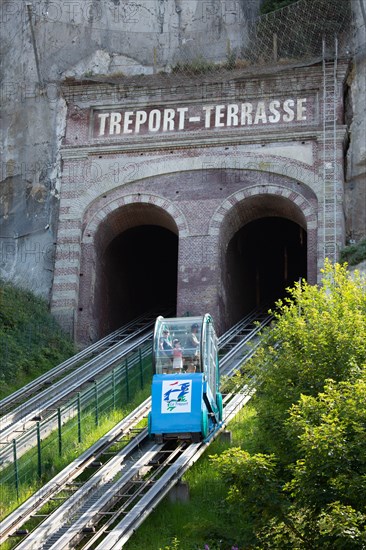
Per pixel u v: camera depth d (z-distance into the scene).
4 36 59.56
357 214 52.22
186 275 51.56
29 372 45.41
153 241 61.31
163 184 53.31
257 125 53.22
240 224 54.53
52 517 28.50
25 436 35.44
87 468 33.12
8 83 58.22
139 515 28.77
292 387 29.64
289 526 25.88
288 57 56.69
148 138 53.97
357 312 31.00
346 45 55.22
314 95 53.38
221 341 49.44
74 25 59.59
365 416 25.41
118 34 59.66
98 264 53.78
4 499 31.47
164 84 54.59
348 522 23.77
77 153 54.59
